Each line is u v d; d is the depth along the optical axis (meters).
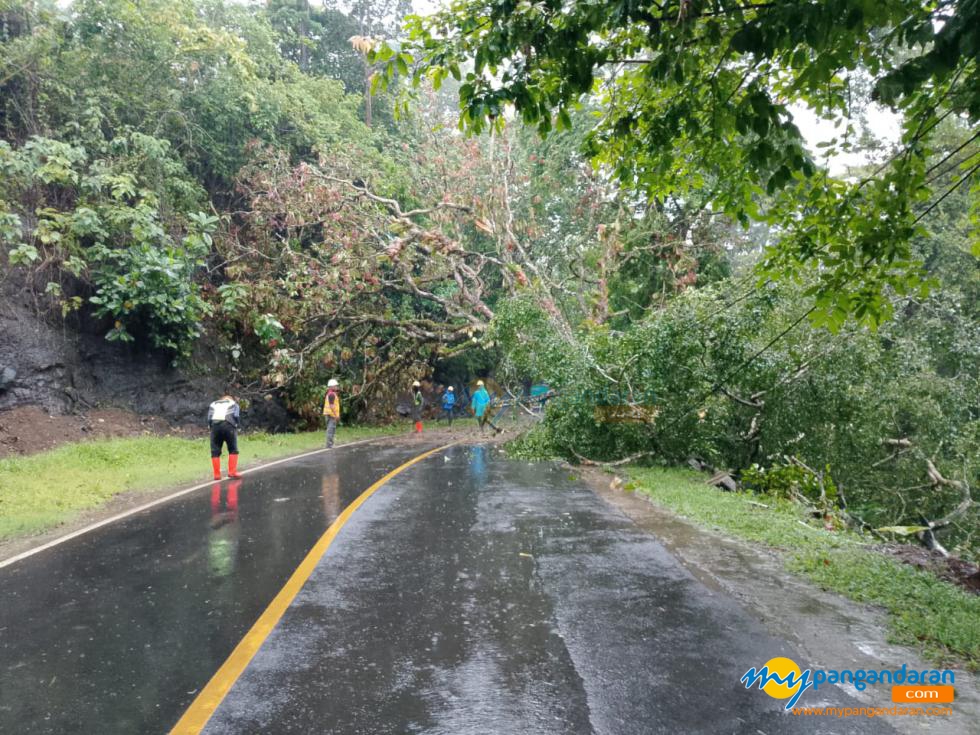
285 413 24.48
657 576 6.11
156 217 19.14
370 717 3.54
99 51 19.94
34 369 16.64
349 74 37.16
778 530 8.12
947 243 20.97
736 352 13.18
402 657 4.31
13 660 4.31
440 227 22.84
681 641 4.57
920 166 5.36
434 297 24.05
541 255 24.20
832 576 6.09
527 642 4.55
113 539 7.80
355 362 27.45
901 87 4.13
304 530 8.04
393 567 6.40
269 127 24.22
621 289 20.84
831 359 13.44
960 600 5.45
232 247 23.12
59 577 6.24
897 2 4.05
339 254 21.83
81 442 15.97
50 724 3.48
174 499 10.52
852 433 14.51
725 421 14.97
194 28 21.62
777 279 6.99
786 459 14.62
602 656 4.32
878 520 16.22
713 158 6.20
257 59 26.20
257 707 3.65
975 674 4.11
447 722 3.48
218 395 21.48
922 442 15.43
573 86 5.47
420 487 11.49
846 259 5.93
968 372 15.21
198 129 22.28
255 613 5.15
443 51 5.43
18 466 12.57
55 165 16.47
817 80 4.60
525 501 10.12
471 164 23.14
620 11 4.84
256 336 24.17
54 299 17.70
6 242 16.84
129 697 3.78
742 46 4.57
